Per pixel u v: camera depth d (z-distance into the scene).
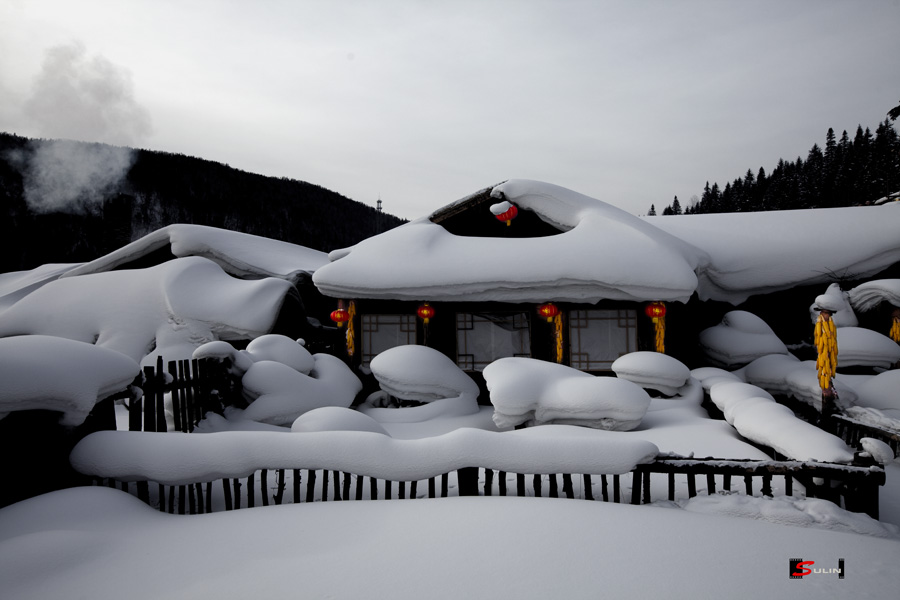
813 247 14.61
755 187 65.50
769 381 10.57
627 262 10.66
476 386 10.72
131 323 12.19
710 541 3.60
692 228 16.80
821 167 53.91
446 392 10.24
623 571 3.14
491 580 3.02
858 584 3.04
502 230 12.99
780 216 16.98
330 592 2.90
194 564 3.29
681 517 4.08
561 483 5.16
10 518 3.80
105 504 4.09
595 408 7.47
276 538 3.68
